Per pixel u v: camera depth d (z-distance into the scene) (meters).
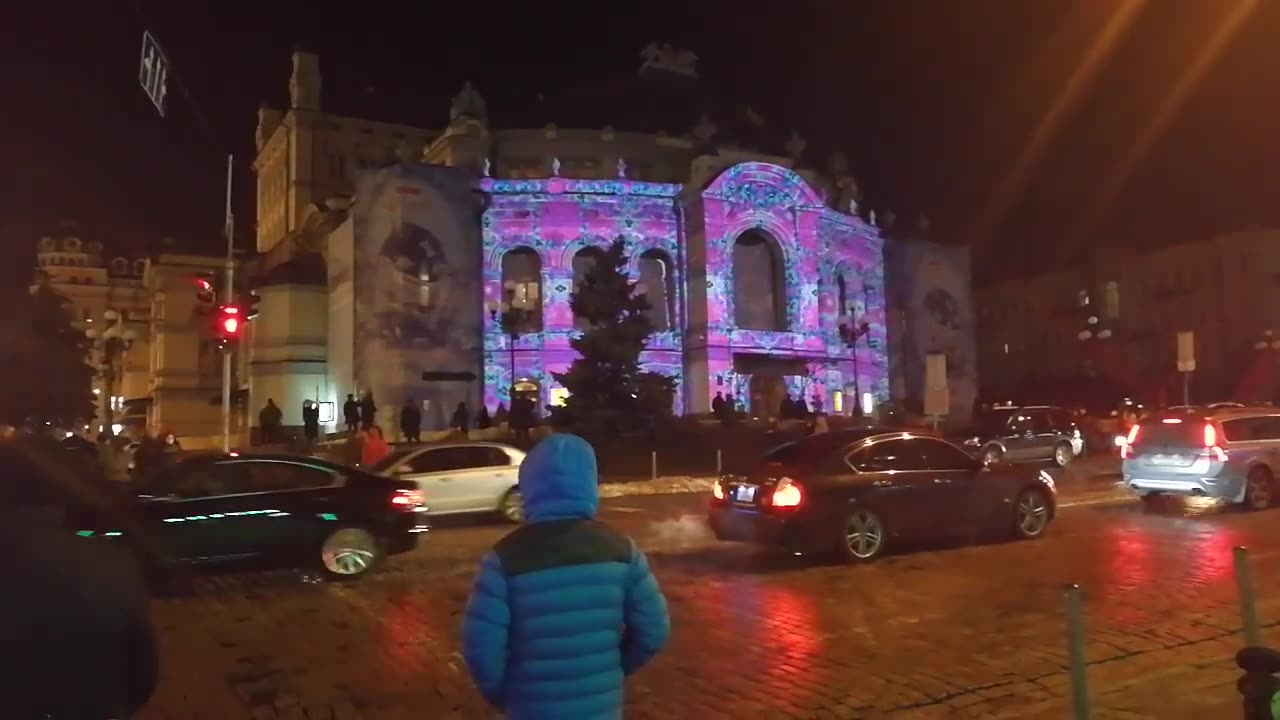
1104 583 10.74
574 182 52.12
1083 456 34.50
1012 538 14.34
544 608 3.16
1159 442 17.88
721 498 13.30
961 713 6.45
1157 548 13.21
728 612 9.80
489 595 3.16
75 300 91.50
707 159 55.97
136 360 80.50
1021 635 8.52
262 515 12.02
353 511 12.46
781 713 6.54
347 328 50.34
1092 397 69.31
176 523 11.63
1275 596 9.86
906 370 66.69
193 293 66.69
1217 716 6.21
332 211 58.06
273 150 73.31
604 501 24.05
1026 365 83.19
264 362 54.56
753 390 53.22
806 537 12.34
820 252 57.88
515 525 19.47
